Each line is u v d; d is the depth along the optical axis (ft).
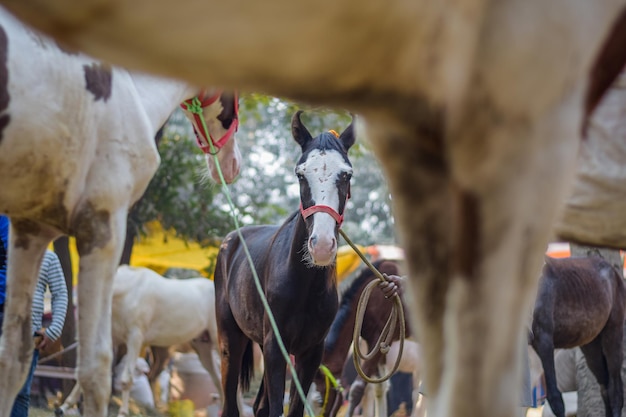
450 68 4.97
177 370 48.44
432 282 5.86
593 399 29.68
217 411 42.88
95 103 12.26
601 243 9.65
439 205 5.68
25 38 11.43
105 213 12.51
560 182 5.25
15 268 12.59
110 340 12.43
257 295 19.84
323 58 4.65
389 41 4.72
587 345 29.60
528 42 5.03
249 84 4.72
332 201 17.17
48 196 11.99
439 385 5.91
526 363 19.76
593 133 9.25
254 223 51.08
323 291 18.69
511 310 5.34
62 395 38.78
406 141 5.45
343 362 29.37
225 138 17.38
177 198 47.42
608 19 5.39
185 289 42.06
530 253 5.29
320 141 18.10
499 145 5.12
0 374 12.34
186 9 4.25
